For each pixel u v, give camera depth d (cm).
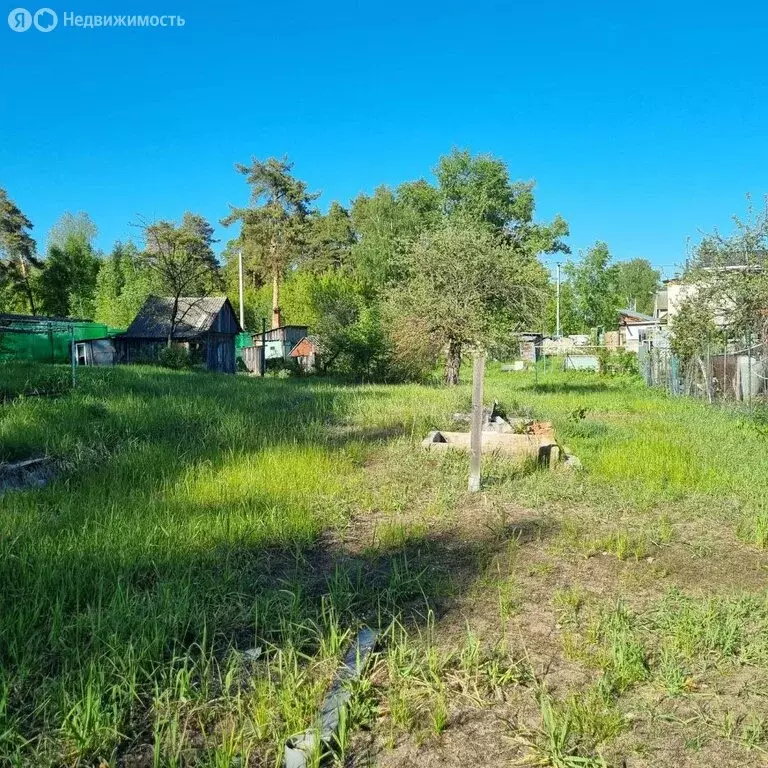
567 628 377
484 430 1089
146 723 284
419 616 395
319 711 288
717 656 345
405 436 1055
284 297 5469
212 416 1134
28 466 706
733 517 612
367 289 4853
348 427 1188
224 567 455
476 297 1983
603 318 6069
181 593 388
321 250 6016
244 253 5388
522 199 4541
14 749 259
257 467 759
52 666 317
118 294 5809
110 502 588
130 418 1010
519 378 3394
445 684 314
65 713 273
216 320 3847
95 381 1448
